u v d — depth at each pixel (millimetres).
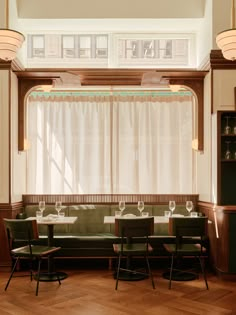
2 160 5410
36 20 5730
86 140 6336
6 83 5426
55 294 4320
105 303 4008
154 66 6148
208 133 5594
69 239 5426
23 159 6160
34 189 6309
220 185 5121
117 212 5344
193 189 6324
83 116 6352
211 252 5375
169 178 6340
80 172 6336
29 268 5504
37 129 6344
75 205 6020
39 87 5918
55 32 6137
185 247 4703
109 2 5660
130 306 3916
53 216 5203
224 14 5359
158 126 6348
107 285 4672
